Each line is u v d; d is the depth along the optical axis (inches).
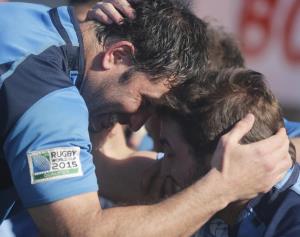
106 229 200.5
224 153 205.9
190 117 216.5
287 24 521.3
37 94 205.3
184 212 203.0
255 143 207.8
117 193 271.1
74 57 223.9
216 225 220.5
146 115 231.8
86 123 210.2
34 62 210.2
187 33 231.6
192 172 218.2
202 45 235.0
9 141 204.5
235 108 212.7
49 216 202.5
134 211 203.9
